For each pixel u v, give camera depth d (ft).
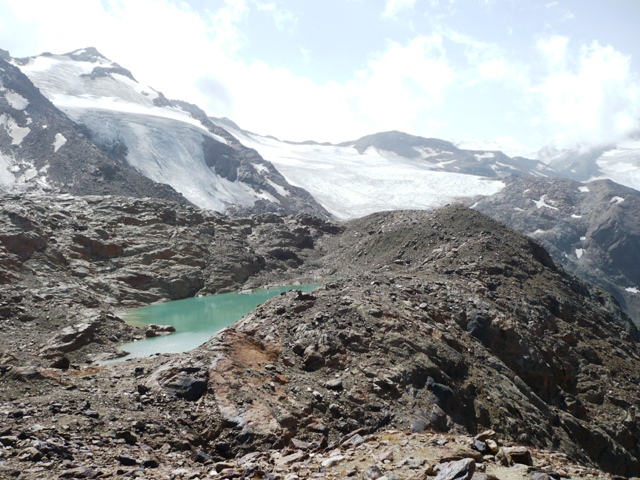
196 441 73.20
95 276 268.41
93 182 618.44
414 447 54.70
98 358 158.81
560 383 161.99
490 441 55.83
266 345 109.19
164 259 305.12
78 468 51.39
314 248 400.67
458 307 164.04
